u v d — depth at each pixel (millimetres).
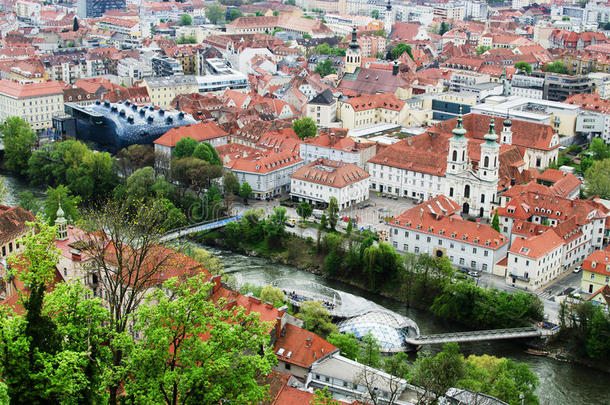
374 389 195250
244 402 118312
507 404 185250
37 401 119875
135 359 117000
